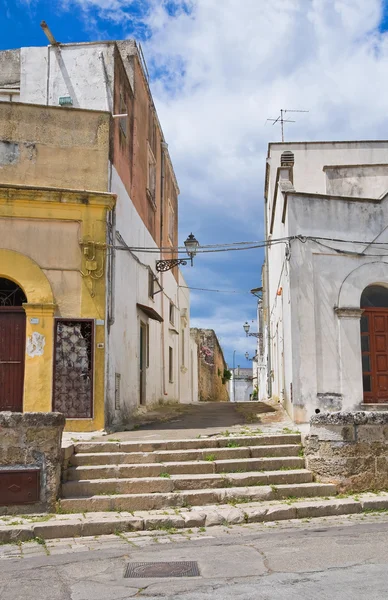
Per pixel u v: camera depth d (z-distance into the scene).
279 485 8.99
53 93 14.62
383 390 13.88
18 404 11.86
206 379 37.97
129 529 7.63
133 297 15.39
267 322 25.61
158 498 8.38
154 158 19.86
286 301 14.48
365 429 9.24
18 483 8.05
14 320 12.08
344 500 8.60
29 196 12.16
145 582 5.40
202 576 5.54
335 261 13.76
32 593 5.19
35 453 8.18
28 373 11.78
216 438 10.27
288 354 14.09
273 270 20.66
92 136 12.95
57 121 12.81
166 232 22.53
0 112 12.59
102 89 14.47
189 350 30.20
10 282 12.34
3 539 7.19
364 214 14.11
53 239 12.24
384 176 17.05
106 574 5.73
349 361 13.40
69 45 14.81
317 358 13.28
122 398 13.76
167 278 22.19
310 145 20.66
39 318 11.94
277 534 7.22
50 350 11.89
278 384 18.97
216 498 8.56
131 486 8.63
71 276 12.19
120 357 13.61
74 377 11.89
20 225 12.18
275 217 17.77
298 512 8.20
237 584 5.22
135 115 16.75
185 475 9.07
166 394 21.39
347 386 13.28
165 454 9.50
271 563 5.87
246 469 9.41
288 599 4.73
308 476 9.24
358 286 13.79
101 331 12.09
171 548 6.69
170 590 5.12
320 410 13.06
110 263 12.68
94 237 12.36
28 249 12.14
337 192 16.98
